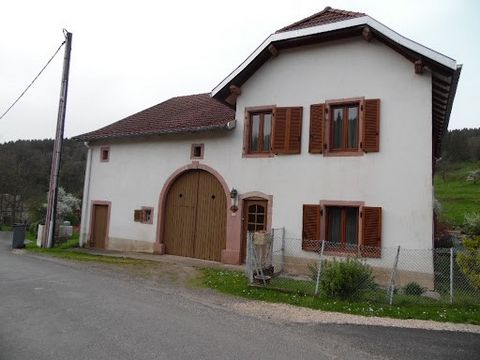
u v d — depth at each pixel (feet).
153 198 51.01
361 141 37.06
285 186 40.75
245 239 43.24
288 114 41.11
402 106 35.99
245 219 43.42
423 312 25.81
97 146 57.98
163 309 24.44
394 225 35.09
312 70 40.52
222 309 25.43
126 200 53.62
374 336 21.25
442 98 39.47
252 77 43.88
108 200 55.52
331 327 22.61
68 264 40.47
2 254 48.29
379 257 35.12
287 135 40.88
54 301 25.17
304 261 38.65
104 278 33.50
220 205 45.93
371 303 27.76
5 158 118.01
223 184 44.86
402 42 34.65
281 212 40.63
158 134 49.90
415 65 34.91
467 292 31.12
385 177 35.91
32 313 22.44
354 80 38.24
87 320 21.43
